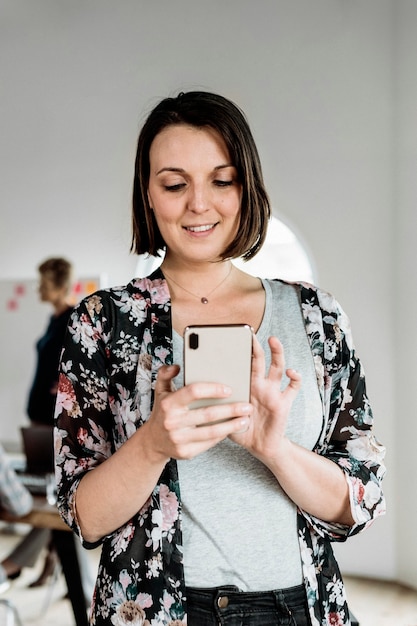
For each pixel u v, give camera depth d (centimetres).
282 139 394
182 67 419
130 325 107
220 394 83
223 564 99
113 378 105
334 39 380
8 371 455
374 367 371
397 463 364
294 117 391
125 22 433
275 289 113
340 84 379
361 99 374
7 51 462
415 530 356
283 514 102
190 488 100
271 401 89
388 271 367
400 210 362
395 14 362
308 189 388
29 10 445
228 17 407
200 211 100
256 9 400
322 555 105
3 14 450
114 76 436
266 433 92
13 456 454
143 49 429
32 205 457
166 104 103
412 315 355
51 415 422
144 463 91
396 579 366
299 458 96
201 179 100
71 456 105
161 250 116
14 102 461
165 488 100
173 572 98
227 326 87
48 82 452
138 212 114
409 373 358
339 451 109
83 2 438
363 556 374
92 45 441
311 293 112
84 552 303
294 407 104
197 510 99
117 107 436
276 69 395
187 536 99
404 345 360
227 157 101
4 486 238
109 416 107
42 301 447
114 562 100
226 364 87
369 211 372
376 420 370
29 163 457
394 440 365
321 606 103
